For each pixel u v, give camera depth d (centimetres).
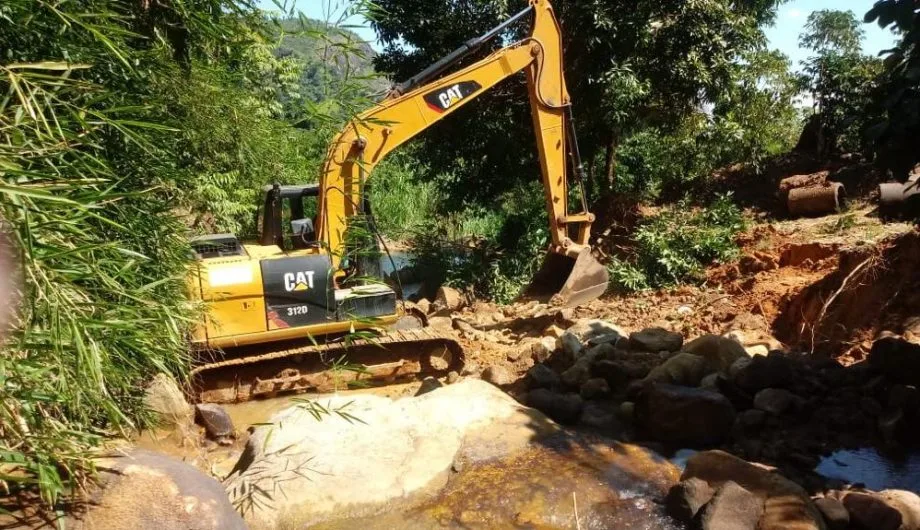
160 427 576
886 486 500
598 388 669
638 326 979
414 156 1628
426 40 1478
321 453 483
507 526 442
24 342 244
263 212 852
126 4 420
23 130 264
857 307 845
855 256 893
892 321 791
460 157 1598
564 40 1456
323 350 745
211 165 859
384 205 2219
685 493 445
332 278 743
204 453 587
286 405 731
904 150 439
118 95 400
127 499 295
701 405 562
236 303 719
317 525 439
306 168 1075
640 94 1352
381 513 453
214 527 301
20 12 299
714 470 474
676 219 1358
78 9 331
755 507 429
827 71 1518
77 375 270
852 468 526
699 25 1384
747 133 1516
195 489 311
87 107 345
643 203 1551
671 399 569
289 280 732
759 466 473
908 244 842
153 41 448
